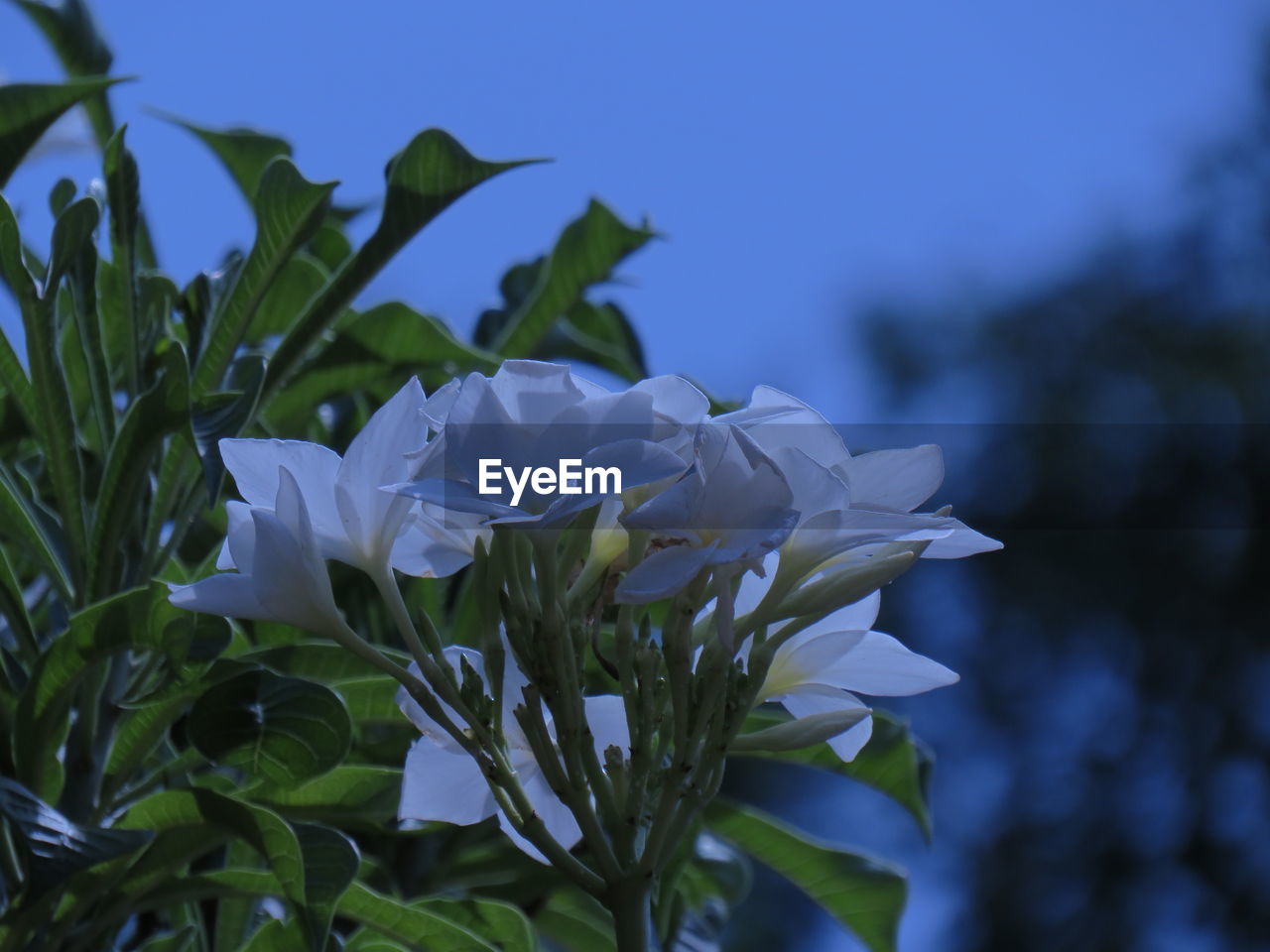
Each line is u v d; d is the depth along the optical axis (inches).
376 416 42.7
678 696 41.5
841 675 43.8
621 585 40.8
